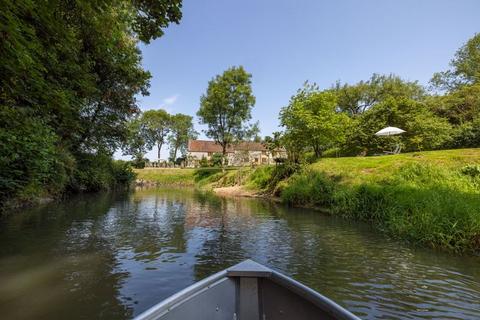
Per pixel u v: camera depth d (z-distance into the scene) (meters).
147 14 6.23
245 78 36.56
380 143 23.61
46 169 10.02
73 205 12.95
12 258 5.35
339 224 9.23
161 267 5.02
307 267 5.14
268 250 6.20
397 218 8.08
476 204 6.77
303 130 19.52
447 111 24.72
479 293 4.07
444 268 5.09
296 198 14.42
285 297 2.32
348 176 13.84
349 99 42.56
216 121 36.91
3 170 8.19
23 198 10.72
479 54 30.23
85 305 3.55
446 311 3.55
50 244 6.34
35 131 8.72
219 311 2.30
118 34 9.90
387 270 4.99
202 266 5.10
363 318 3.36
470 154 12.59
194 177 39.09
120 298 3.76
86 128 17.36
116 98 18.45
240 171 28.20
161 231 8.08
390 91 39.53
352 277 4.67
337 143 22.58
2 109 6.48
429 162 12.29
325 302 2.04
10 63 4.64
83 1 5.86
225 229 8.45
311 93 20.25
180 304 2.02
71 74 8.83
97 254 5.71
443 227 6.52
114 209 12.38
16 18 4.30
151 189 28.92
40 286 4.13
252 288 2.46
